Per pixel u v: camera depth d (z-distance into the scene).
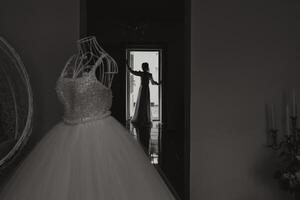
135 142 1.77
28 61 2.27
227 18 2.30
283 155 2.14
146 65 5.80
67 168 1.54
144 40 5.66
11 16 2.26
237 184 2.36
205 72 2.32
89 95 1.69
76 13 2.27
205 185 2.35
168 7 5.14
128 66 5.77
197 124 2.33
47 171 1.56
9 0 2.26
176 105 5.47
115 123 1.76
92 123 1.69
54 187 1.49
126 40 5.63
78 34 2.27
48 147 1.67
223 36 2.31
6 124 2.22
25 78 2.04
